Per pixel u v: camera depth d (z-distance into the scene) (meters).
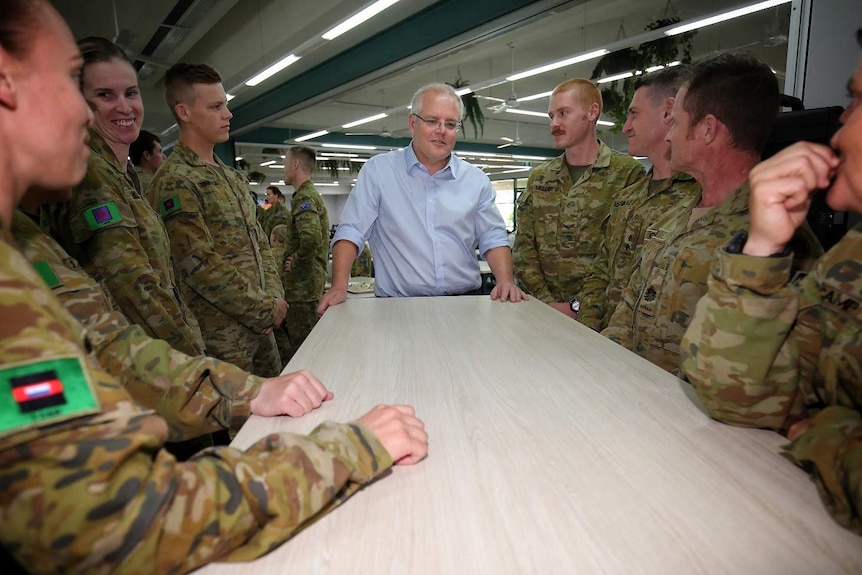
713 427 0.65
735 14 3.91
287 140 11.15
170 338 1.30
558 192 2.24
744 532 0.44
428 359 0.95
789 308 0.62
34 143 0.42
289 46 6.27
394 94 9.58
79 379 0.35
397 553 0.42
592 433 0.63
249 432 0.63
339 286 1.62
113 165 1.34
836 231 1.23
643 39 4.57
